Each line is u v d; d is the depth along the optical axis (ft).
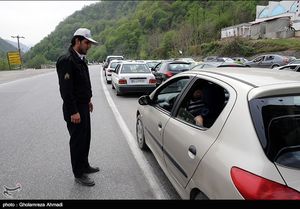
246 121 7.68
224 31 219.61
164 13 357.41
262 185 6.60
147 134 15.89
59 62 11.91
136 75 40.14
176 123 11.25
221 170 7.45
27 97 41.96
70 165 15.37
